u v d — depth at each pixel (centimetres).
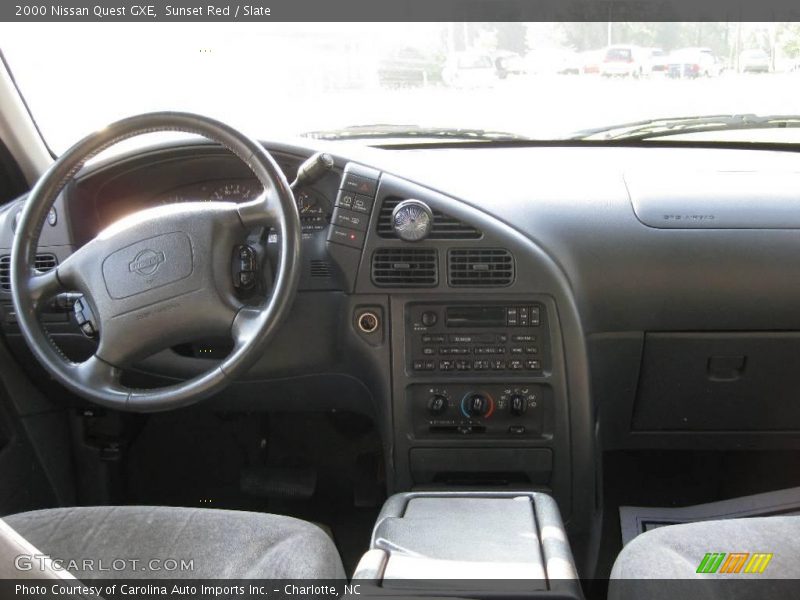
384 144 246
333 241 206
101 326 182
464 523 159
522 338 205
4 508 228
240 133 180
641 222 218
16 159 236
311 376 224
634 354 225
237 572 143
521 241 202
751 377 227
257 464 268
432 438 211
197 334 184
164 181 229
